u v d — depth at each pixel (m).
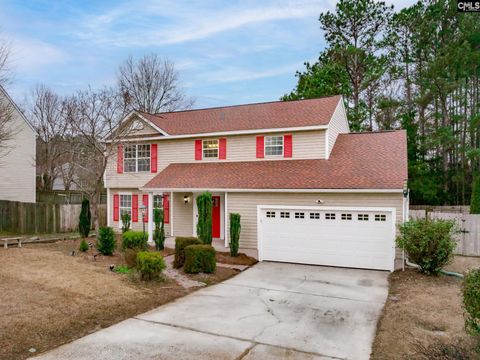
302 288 9.59
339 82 27.77
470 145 26.44
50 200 28.95
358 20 29.03
